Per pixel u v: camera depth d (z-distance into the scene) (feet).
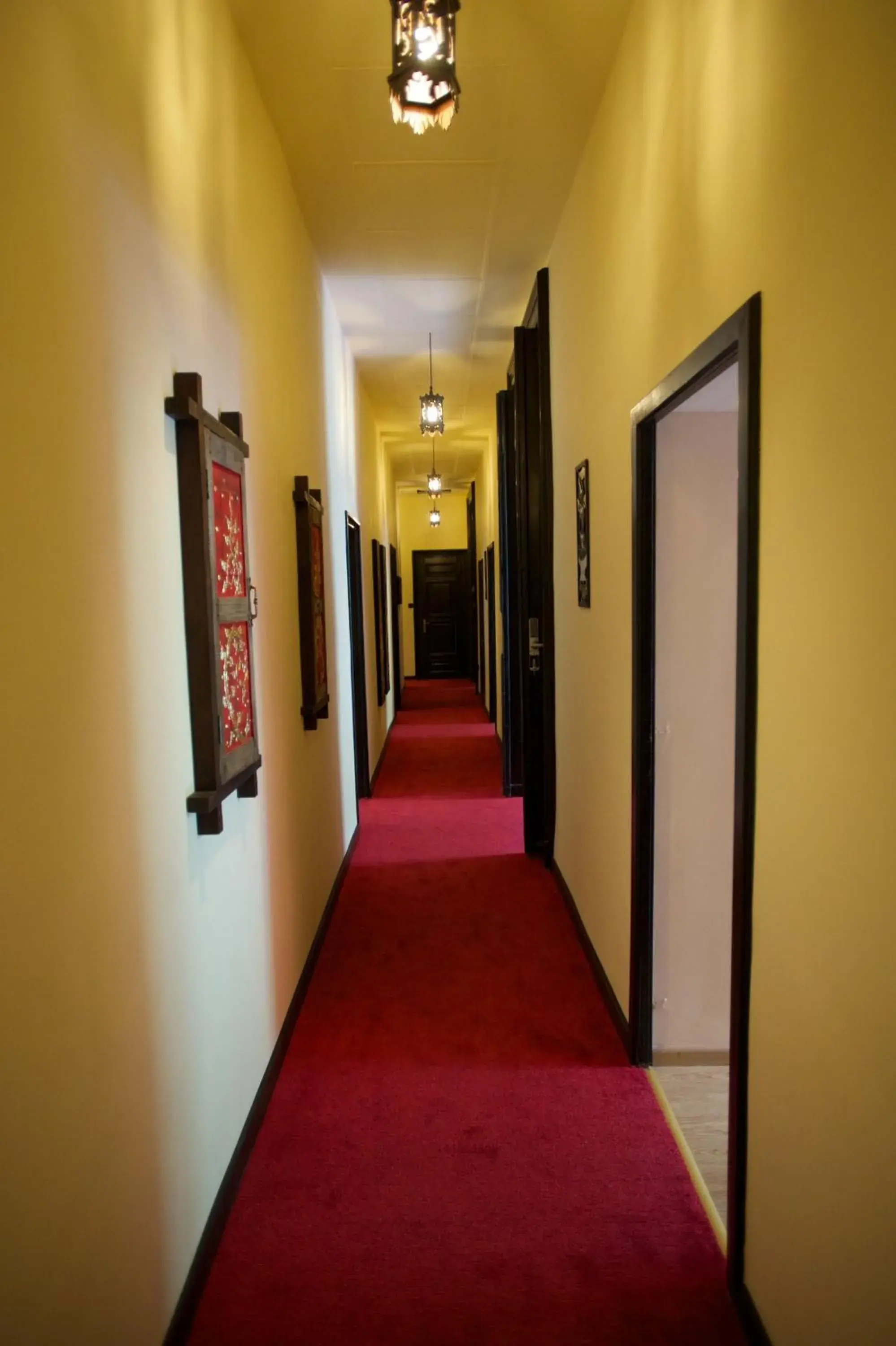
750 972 4.61
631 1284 5.19
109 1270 3.84
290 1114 7.04
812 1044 3.84
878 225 3.02
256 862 6.98
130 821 4.18
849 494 3.31
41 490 3.30
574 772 10.92
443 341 15.85
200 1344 4.81
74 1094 3.50
